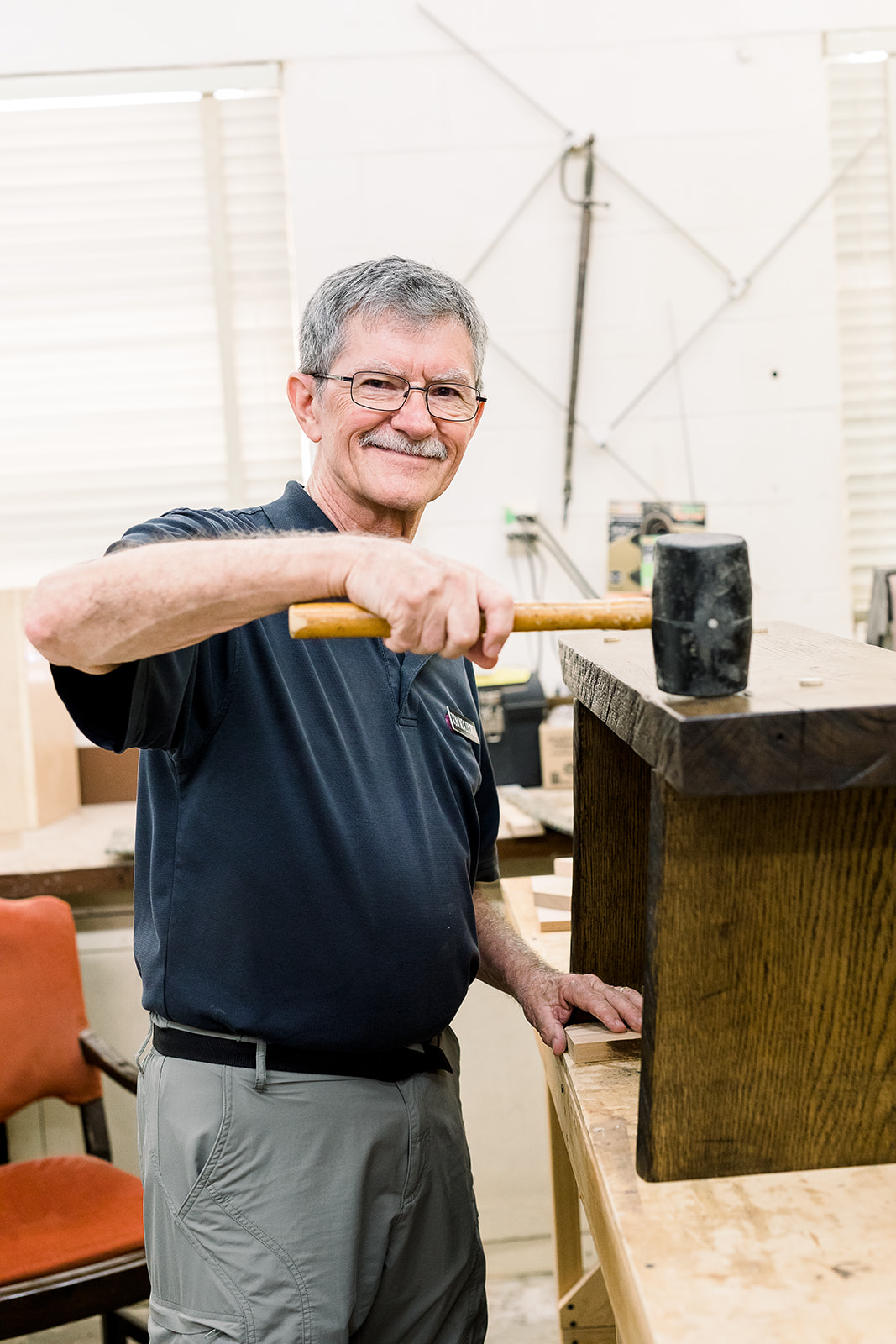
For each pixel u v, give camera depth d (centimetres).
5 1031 222
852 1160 90
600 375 295
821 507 303
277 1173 124
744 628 84
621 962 136
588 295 292
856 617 314
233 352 302
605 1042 120
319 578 90
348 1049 128
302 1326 122
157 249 298
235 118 293
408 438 138
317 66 284
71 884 239
